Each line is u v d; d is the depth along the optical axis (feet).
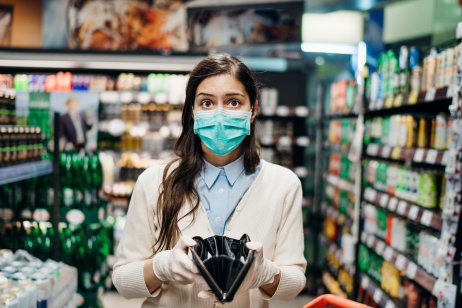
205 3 18.88
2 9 19.49
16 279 6.53
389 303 9.80
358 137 12.60
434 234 8.63
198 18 18.54
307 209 19.74
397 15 13.73
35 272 6.91
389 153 10.31
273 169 5.15
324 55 19.20
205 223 4.77
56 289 6.94
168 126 17.97
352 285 12.92
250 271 3.91
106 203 13.69
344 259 13.09
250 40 17.79
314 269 17.90
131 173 17.66
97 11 19.39
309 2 17.11
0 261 7.20
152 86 17.76
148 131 18.04
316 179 18.75
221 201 4.90
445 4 12.21
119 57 16.71
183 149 4.97
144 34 19.26
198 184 4.92
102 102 17.76
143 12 19.21
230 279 3.86
